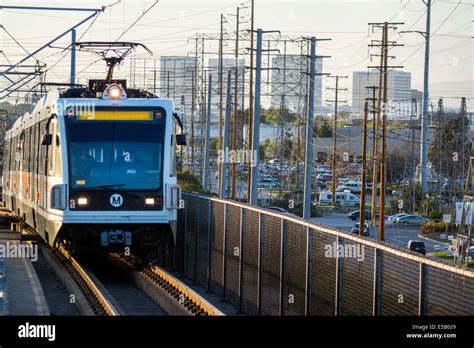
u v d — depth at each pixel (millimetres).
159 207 37094
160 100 37531
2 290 26844
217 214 35844
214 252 36281
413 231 122312
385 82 104188
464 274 17156
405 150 181375
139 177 37031
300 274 26172
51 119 38469
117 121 37188
